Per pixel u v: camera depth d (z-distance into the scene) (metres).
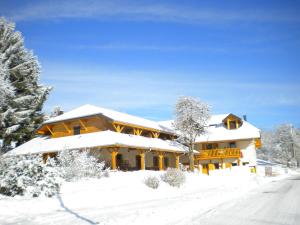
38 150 33.81
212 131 54.06
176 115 43.16
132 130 38.97
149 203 15.30
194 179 30.77
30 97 44.19
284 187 23.06
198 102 42.91
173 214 11.16
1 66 40.31
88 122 35.81
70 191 18.03
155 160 42.69
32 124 46.06
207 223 9.25
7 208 12.56
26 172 16.02
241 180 34.28
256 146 54.97
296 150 95.94
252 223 9.20
